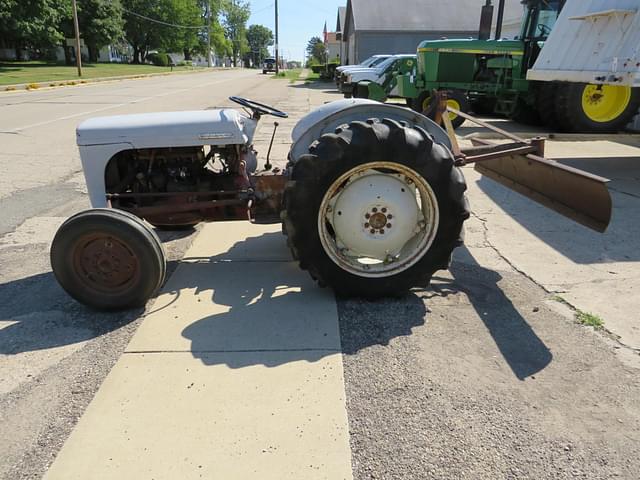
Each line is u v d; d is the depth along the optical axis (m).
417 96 13.09
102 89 21.77
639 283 3.63
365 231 3.28
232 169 3.83
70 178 6.59
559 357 2.76
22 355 2.79
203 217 3.80
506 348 2.84
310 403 2.39
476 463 2.07
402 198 3.26
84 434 2.21
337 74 21.23
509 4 27.69
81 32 44.81
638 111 9.32
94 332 3.01
